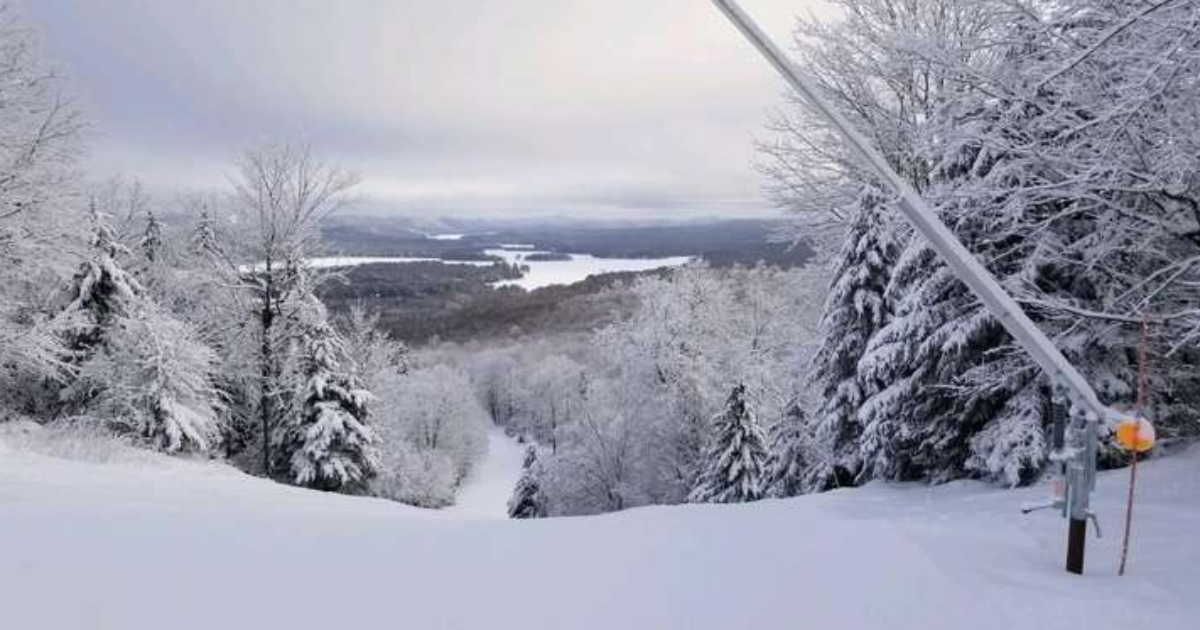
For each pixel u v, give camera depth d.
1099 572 3.73
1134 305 7.80
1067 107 8.01
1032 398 8.66
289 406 28.83
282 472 29.67
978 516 5.78
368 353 36.56
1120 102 6.91
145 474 12.46
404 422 57.72
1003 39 8.67
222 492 10.40
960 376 9.48
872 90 17.20
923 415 10.23
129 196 33.69
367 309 37.34
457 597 3.49
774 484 18.22
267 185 28.16
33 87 20.36
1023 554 4.10
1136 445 3.62
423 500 50.97
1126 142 7.52
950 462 10.05
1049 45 8.20
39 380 25.09
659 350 35.41
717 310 38.00
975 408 9.60
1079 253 8.78
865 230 14.35
